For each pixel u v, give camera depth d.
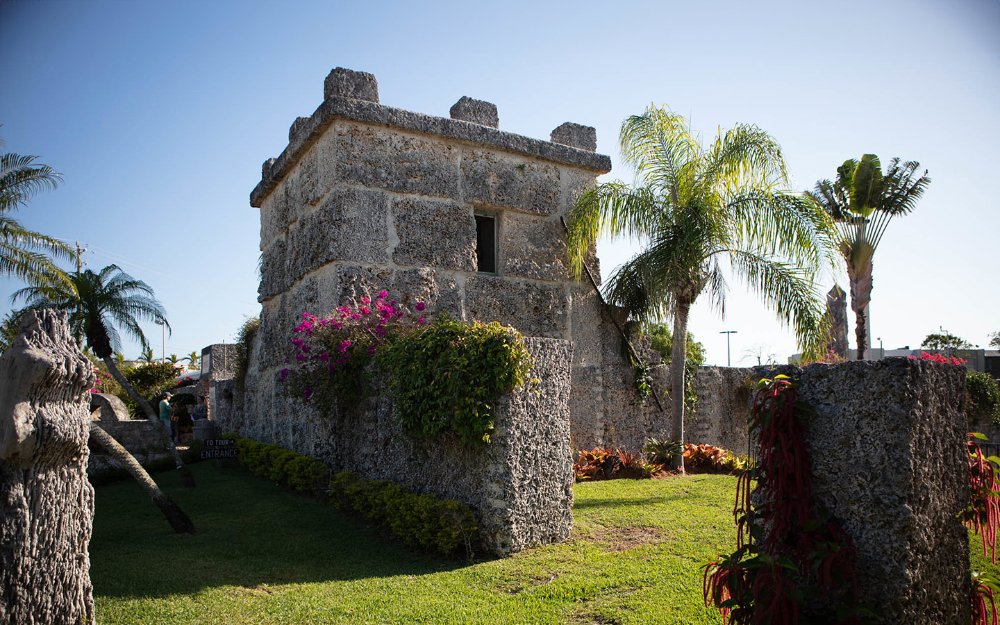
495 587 5.11
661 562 5.53
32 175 14.06
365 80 9.92
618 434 12.02
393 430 7.69
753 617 2.79
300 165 11.30
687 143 11.29
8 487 3.24
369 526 7.27
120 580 5.28
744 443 14.74
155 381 26.27
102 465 12.32
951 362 3.15
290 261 11.62
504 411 6.08
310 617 4.48
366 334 8.59
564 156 11.67
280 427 11.89
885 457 2.76
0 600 3.15
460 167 10.67
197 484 10.70
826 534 2.88
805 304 10.27
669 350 20.12
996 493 3.18
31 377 3.25
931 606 2.78
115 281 15.15
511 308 10.93
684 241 10.36
